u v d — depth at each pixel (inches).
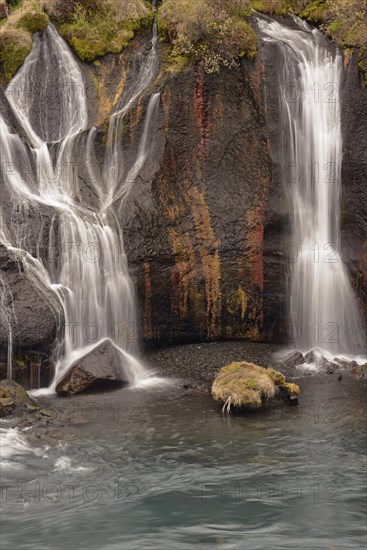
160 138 797.2
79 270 729.0
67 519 458.9
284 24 904.9
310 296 812.0
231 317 804.0
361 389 684.1
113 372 679.7
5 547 430.6
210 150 812.0
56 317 686.5
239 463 531.5
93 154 796.6
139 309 762.2
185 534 444.8
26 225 727.1
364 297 807.1
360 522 459.5
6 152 785.6
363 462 533.3
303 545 434.6
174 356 765.3
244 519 461.4
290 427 593.3
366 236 815.7
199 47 813.2
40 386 679.1
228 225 802.2
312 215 823.7
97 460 532.4
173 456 540.1
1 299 673.0
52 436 570.6
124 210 763.4
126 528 450.6
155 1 919.0
